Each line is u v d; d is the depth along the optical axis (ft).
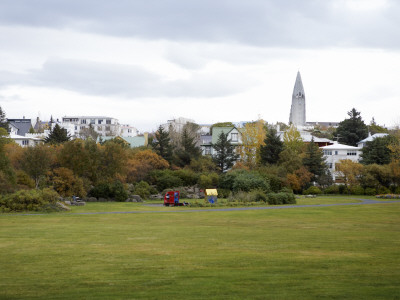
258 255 66.13
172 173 278.87
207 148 403.34
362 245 75.82
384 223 114.11
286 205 187.52
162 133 331.57
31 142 414.62
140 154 295.28
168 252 69.05
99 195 224.94
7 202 152.25
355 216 134.31
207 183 263.49
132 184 255.09
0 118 417.90
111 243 78.54
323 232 94.73
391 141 342.03
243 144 345.51
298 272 54.34
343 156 381.40
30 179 202.49
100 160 238.07
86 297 43.86
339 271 54.80
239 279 50.83
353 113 484.33
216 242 79.82
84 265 59.21
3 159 180.04
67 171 213.46
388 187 292.20
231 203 187.62
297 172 287.89
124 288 47.24
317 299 42.47
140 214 143.74
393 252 68.54
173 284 48.73
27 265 59.31
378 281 49.55
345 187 296.92
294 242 79.56
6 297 44.11
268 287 47.09
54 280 50.98
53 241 80.84
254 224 112.06
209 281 49.93
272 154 313.53
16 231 95.76
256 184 233.55
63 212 150.92
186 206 185.26
